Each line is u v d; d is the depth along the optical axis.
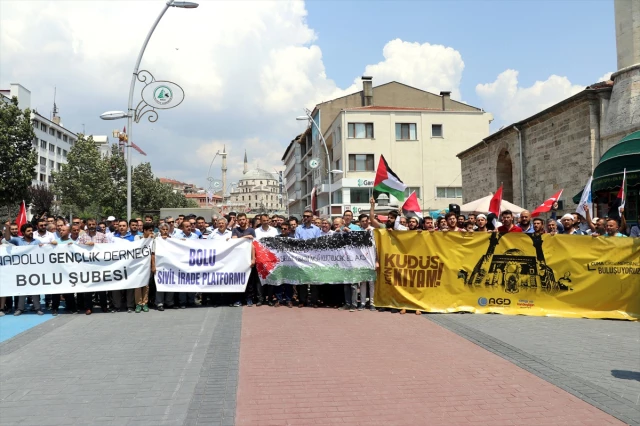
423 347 7.11
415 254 10.09
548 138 22.25
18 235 10.73
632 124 16.89
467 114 52.22
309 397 5.11
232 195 177.12
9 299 10.65
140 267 10.27
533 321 9.08
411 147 51.25
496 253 9.92
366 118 50.75
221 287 10.56
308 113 36.31
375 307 10.20
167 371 6.00
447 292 9.98
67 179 52.19
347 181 49.66
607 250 9.66
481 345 7.20
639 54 17.38
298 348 7.03
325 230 11.46
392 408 4.82
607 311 9.54
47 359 6.60
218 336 7.75
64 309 10.84
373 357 6.58
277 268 10.62
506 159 28.02
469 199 32.31
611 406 4.87
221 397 5.09
